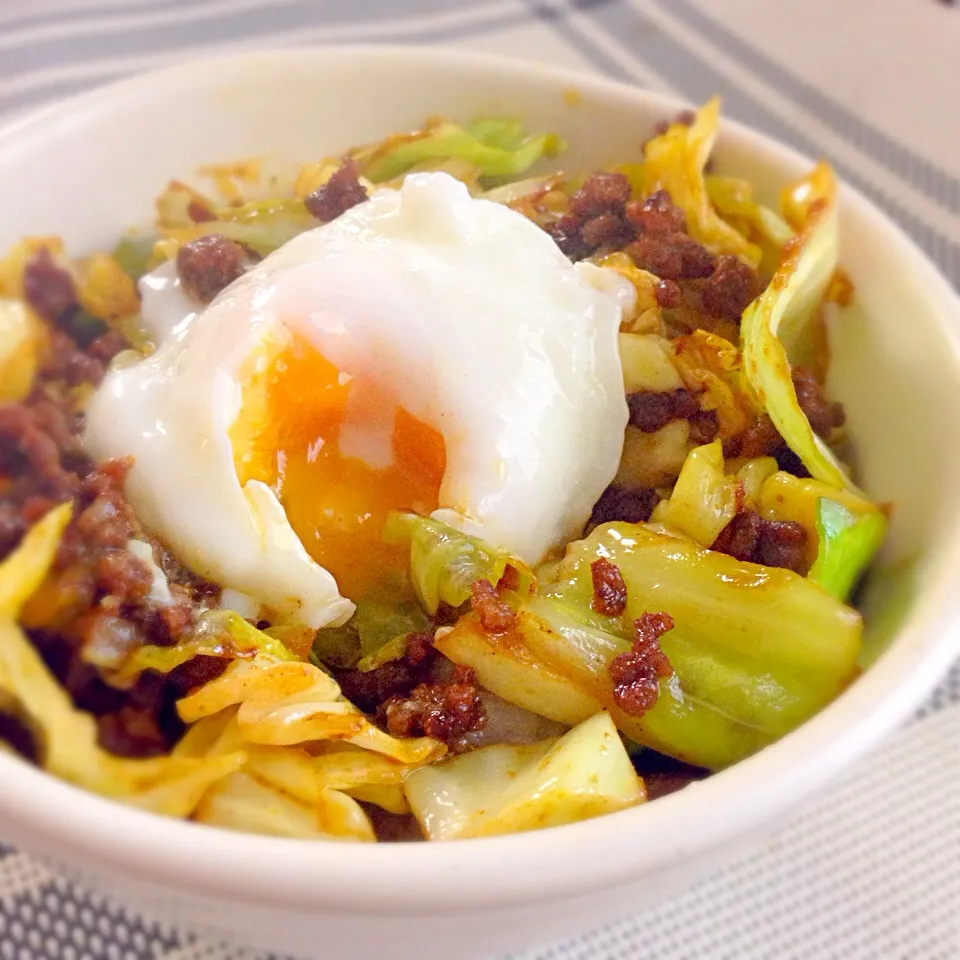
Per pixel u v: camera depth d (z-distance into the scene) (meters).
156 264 0.19
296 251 0.17
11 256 0.18
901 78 0.27
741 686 0.14
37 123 0.18
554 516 0.16
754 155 0.19
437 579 0.15
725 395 0.17
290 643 0.15
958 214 0.24
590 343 0.17
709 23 0.29
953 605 0.14
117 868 0.11
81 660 0.13
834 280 0.18
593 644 0.14
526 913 0.11
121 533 0.14
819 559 0.15
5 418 0.15
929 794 0.17
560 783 0.13
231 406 0.15
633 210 0.18
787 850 0.16
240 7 0.28
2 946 0.14
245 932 0.12
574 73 0.21
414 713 0.14
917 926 0.15
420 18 0.28
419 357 0.16
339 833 0.13
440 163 0.20
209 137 0.20
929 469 0.16
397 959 0.12
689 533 0.16
